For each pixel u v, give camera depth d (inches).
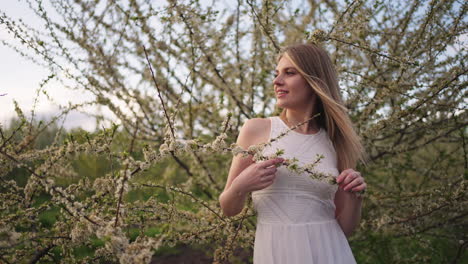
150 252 44.0
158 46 101.0
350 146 63.6
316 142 60.6
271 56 101.8
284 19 113.3
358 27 84.7
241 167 57.9
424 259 102.1
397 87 88.7
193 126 118.5
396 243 115.6
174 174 129.6
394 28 104.2
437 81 90.1
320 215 56.6
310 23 113.4
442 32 90.2
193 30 94.6
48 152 68.0
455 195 82.9
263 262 54.7
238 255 104.2
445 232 116.2
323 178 53.2
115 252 44.9
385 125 88.4
